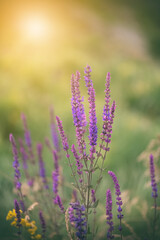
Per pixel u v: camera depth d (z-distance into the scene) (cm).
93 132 234
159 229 272
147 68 1995
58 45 2291
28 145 380
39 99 985
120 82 1572
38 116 789
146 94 1170
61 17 3142
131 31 3647
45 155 539
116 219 304
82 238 226
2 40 2086
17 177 286
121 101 1121
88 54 2370
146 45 3281
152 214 304
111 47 2827
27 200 369
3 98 859
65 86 1190
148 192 377
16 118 764
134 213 319
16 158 282
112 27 3612
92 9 3944
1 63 1595
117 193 239
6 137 728
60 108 849
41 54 1927
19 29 2245
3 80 1110
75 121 233
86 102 834
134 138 619
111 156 546
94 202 244
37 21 2517
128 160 530
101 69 1803
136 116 878
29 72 1453
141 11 4406
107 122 239
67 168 450
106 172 461
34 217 299
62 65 1691
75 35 2789
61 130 244
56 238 276
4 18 2316
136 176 435
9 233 285
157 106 1030
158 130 673
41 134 695
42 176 341
